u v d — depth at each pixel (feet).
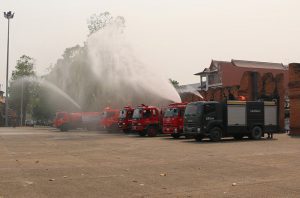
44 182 36.09
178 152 62.75
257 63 209.77
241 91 124.47
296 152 60.34
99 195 30.45
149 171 42.78
